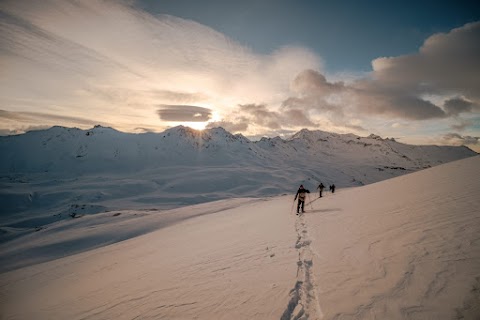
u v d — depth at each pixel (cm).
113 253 1967
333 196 2231
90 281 1138
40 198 16188
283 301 461
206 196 16738
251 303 478
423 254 505
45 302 988
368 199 1437
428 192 1090
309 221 1205
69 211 11056
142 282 810
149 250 1520
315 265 601
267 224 1380
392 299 383
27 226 10094
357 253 606
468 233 552
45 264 2725
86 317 627
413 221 736
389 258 530
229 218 2216
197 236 1539
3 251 4812
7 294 1606
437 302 351
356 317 364
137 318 533
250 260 756
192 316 480
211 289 594
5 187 19162
